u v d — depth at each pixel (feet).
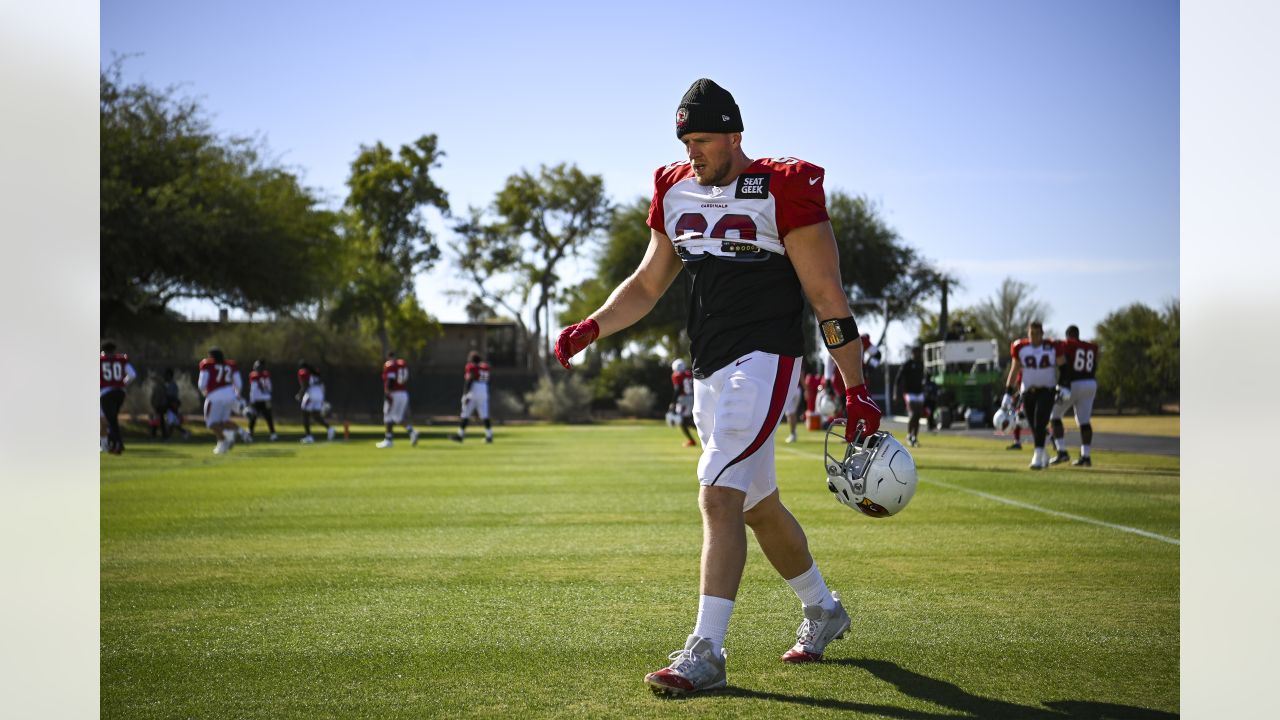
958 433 85.20
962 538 22.18
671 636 13.56
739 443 11.35
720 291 11.71
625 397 156.46
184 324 115.44
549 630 13.93
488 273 186.29
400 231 169.07
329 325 149.89
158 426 85.76
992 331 152.25
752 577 17.62
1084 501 29.50
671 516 27.07
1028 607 15.23
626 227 165.58
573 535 23.41
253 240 99.50
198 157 101.14
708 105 11.43
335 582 17.67
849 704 10.52
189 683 11.57
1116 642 13.12
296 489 35.73
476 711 10.40
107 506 30.19
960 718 10.09
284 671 12.01
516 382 161.17
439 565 19.35
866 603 15.52
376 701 10.80
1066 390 43.34
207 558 20.38
